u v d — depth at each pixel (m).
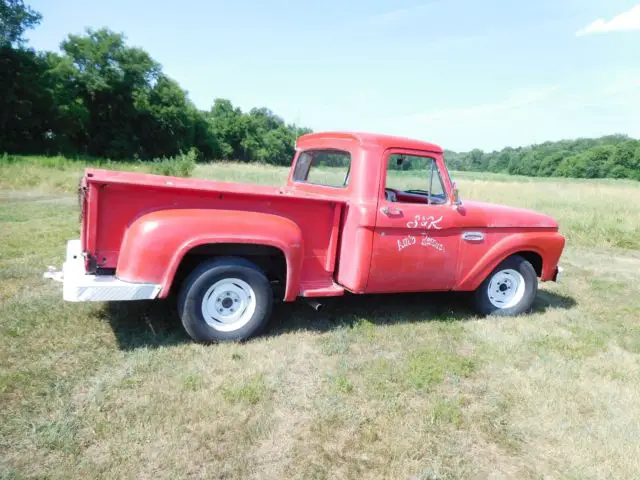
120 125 50.06
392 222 4.20
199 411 2.88
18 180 14.05
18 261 5.68
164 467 2.39
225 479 2.35
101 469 2.34
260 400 3.08
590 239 10.75
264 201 3.79
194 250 3.63
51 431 2.55
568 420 3.12
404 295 5.70
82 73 46.84
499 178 42.75
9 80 37.03
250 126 71.69
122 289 3.27
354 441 2.74
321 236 4.15
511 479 2.54
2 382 2.99
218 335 3.77
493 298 5.15
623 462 2.72
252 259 4.08
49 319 4.00
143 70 50.16
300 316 4.65
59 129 41.22
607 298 6.28
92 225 3.27
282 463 2.51
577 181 44.59
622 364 4.07
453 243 4.59
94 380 3.12
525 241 4.99
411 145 4.36
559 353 4.23
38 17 39.56
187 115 56.03
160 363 3.42
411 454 2.65
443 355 3.97
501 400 3.31
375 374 3.53
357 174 4.20
